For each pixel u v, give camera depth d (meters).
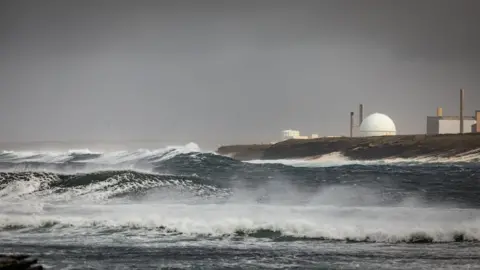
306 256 80.06
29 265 61.91
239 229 96.69
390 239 91.06
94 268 72.75
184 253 81.81
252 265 74.69
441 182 165.75
